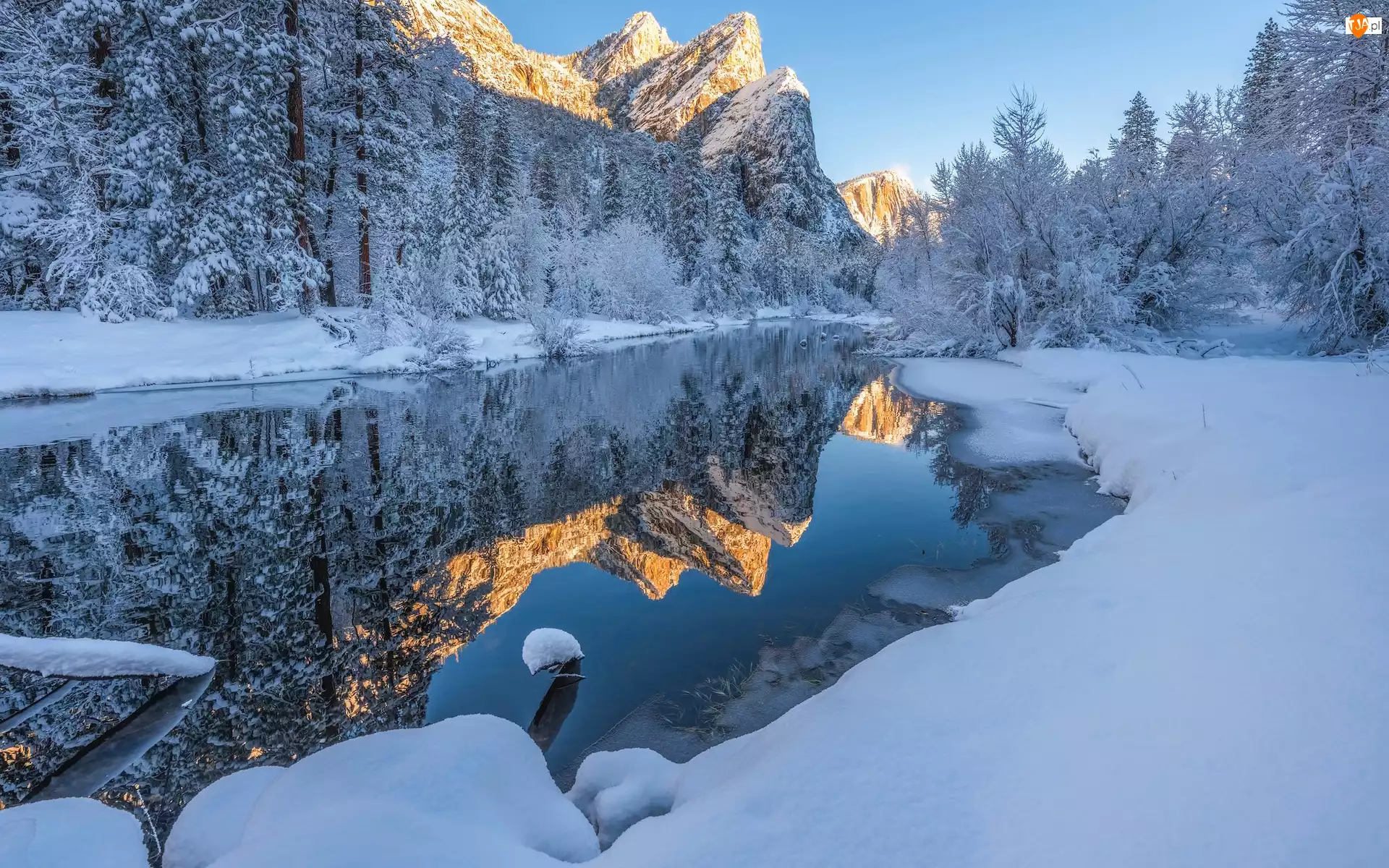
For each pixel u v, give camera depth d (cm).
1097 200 1941
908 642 305
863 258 8956
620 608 510
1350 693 172
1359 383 821
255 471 927
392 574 599
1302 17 1727
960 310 2330
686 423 1345
